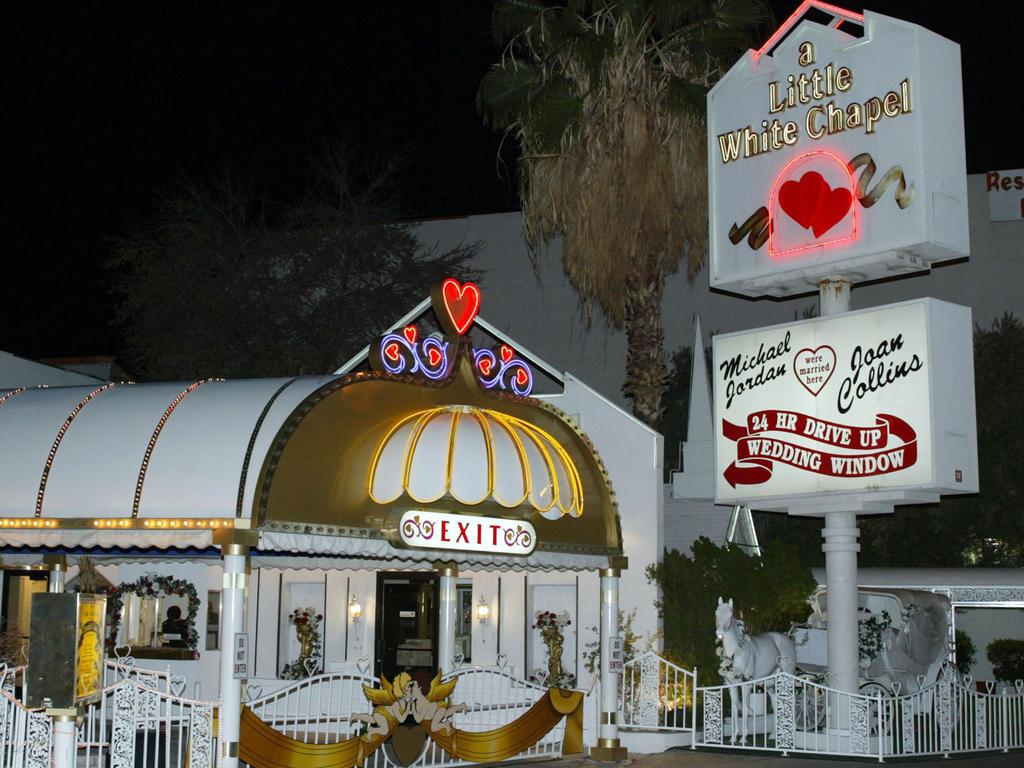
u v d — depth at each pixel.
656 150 22.59
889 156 18.25
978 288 32.66
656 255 23.25
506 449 15.66
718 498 20.09
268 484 13.23
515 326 36.34
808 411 19.16
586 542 16.84
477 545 14.97
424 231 37.81
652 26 23.23
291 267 35.81
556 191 23.09
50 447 14.16
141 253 36.09
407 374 15.29
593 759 16.62
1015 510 31.00
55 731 10.81
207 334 34.12
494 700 20.38
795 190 19.33
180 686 16.17
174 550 16.75
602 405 21.11
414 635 22.34
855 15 19.05
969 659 28.02
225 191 37.19
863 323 18.69
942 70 18.50
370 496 14.44
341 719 17.97
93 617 11.28
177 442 13.71
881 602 22.84
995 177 32.84
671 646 20.00
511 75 23.80
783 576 20.86
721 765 16.36
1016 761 17.25
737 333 20.33
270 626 22.83
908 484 17.80
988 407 31.72
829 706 18.22
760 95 20.02
